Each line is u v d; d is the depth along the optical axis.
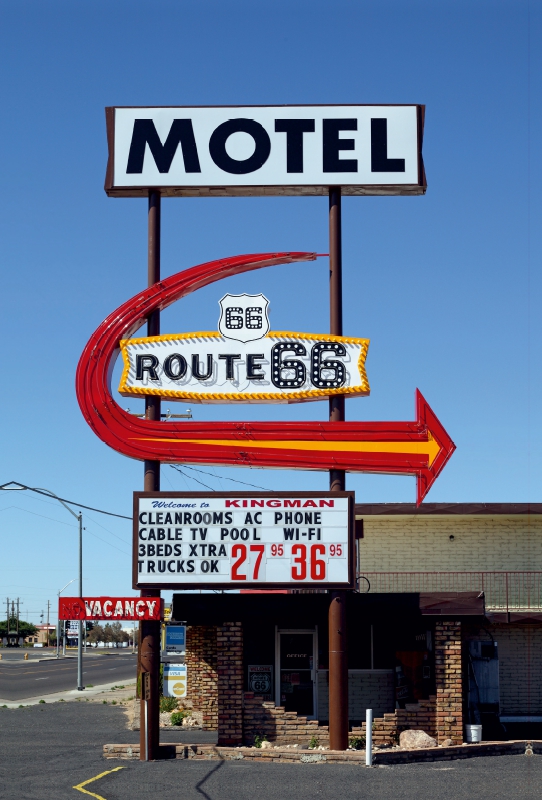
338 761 18.94
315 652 23.84
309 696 23.67
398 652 23.56
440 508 29.83
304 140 22.02
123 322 20.81
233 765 18.62
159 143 21.95
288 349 20.75
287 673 23.78
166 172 21.83
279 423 20.50
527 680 27.59
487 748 20.02
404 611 21.09
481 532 30.73
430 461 20.25
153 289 21.05
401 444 20.39
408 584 30.47
